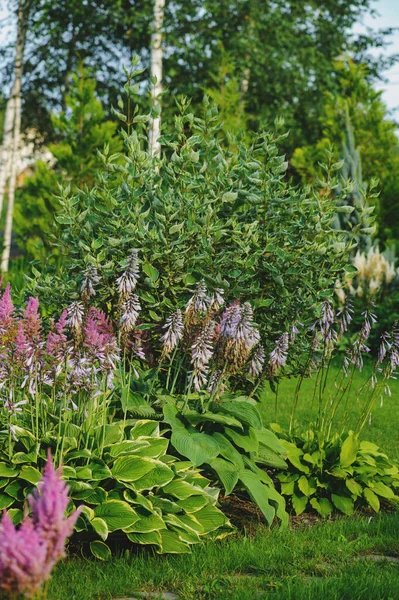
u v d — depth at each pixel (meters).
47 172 16.88
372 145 21.75
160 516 5.02
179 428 5.65
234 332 5.37
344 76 22.17
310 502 6.23
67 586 4.42
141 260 6.24
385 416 10.34
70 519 3.18
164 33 20.73
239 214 6.77
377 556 5.22
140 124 6.86
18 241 17.27
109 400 5.61
